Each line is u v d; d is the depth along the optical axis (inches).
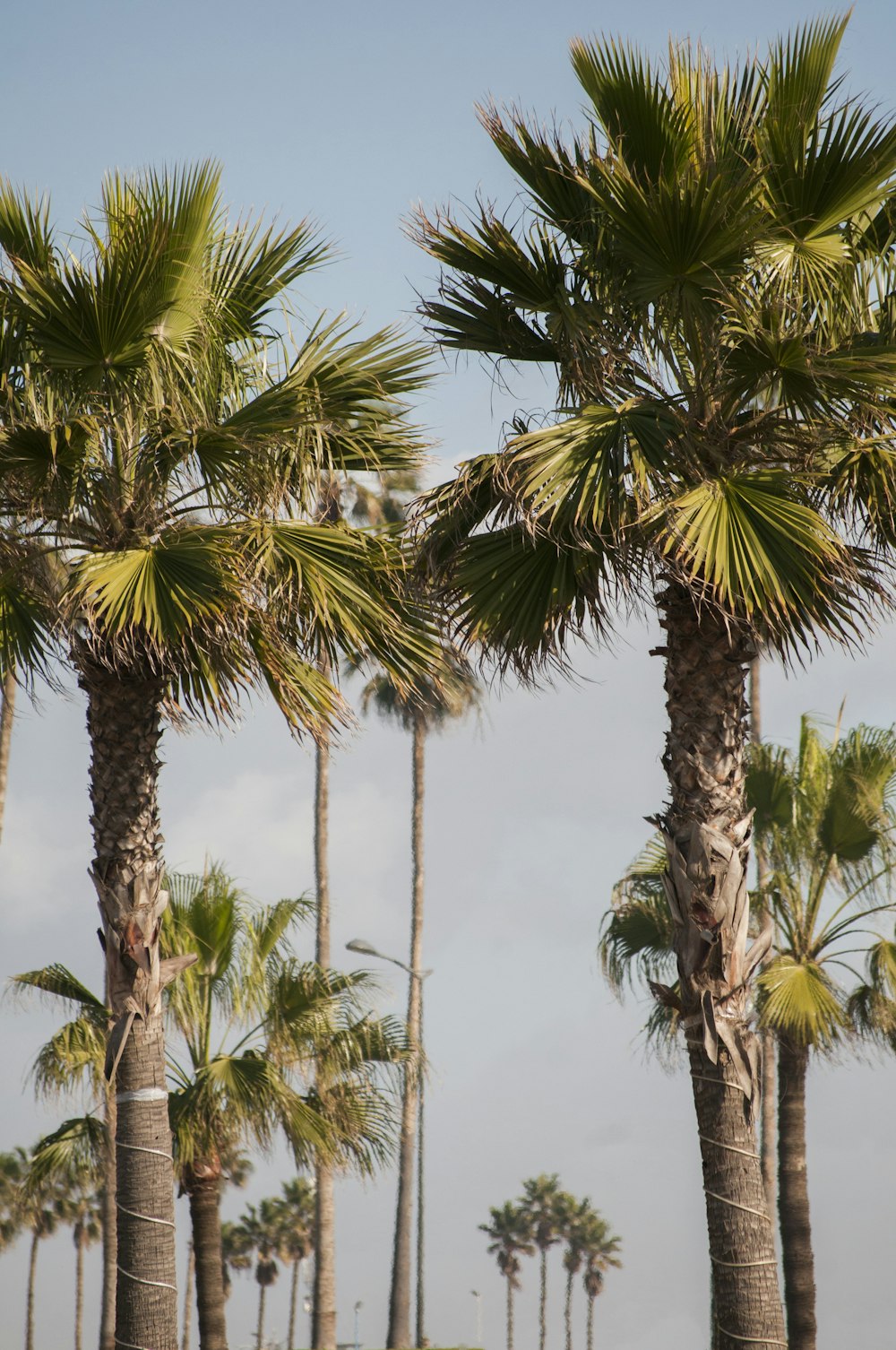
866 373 852.6
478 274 962.1
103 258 984.3
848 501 913.5
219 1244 1999.3
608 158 854.5
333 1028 1929.1
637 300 910.4
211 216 1042.7
